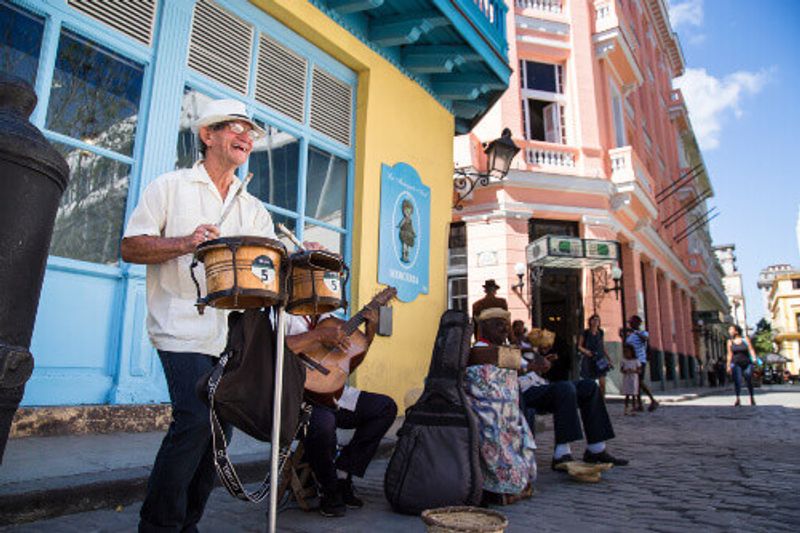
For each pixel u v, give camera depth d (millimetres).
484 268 13352
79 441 3455
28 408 3473
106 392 3969
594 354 9398
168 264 2127
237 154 2328
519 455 3268
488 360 3352
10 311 1522
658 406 10523
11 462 2830
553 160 14188
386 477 3010
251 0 5336
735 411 9977
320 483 2861
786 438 6086
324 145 6113
